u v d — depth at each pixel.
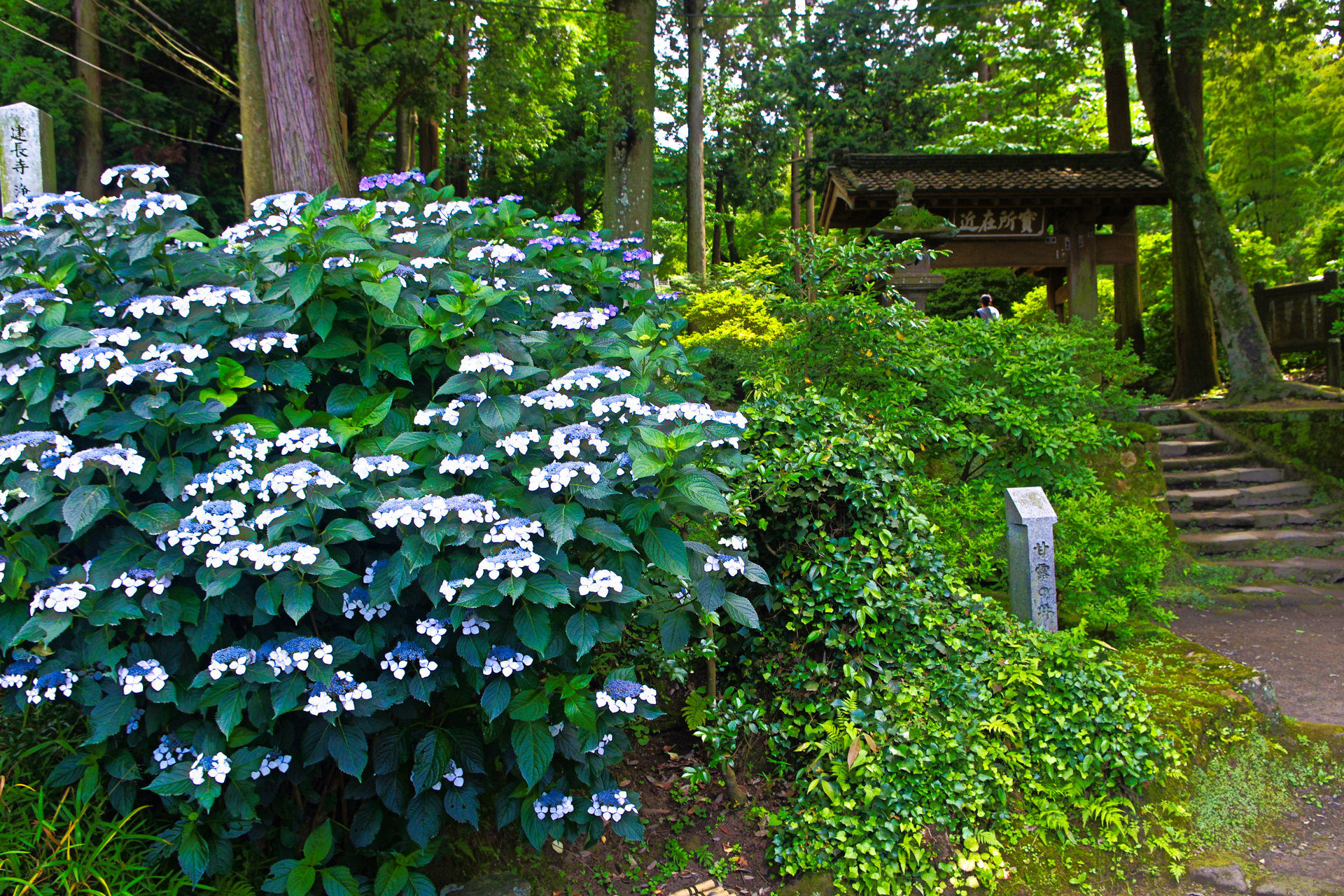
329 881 2.52
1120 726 3.68
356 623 2.62
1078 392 6.54
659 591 3.10
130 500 2.62
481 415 2.52
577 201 27.14
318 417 2.69
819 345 6.21
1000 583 5.71
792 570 4.04
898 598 3.87
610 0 12.70
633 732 4.00
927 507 5.72
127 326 2.66
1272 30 13.00
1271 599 6.92
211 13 15.92
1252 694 4.30
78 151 14.55
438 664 2.54
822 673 3.74
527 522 2.28
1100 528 5.35
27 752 2.71
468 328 2.70
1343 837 3.66
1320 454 9.12
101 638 2.37
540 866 3.27
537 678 2.65
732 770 3.68
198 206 15.91
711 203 32.03
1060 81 18.91
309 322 2.74
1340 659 5.67
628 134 12.34
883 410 5.90
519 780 2.82
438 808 2.68
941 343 6.65
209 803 2.31
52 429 2.64
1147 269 18.06
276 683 2.31
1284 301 14.08
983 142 21.50
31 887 2.35
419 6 13.88
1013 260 12.02
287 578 2.31
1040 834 3.41
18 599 2.48
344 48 13.74
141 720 2.55
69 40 15.38
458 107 16.83
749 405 4.55
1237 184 23.78
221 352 2.62
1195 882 3.37
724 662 4.11
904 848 3.18
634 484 2.69
